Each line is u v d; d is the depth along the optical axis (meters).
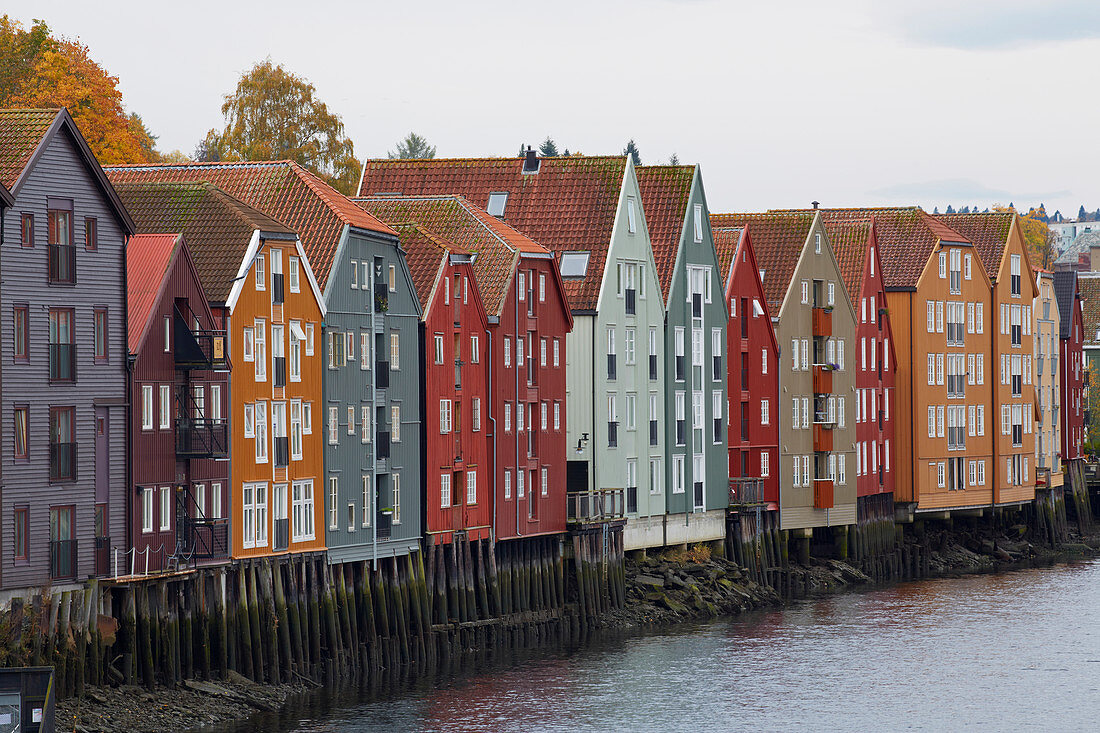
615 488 119.69
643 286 124.56
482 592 104.88
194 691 79.94
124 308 78.56
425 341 101.31
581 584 112.69
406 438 99.88
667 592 121.06
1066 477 196.25
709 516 131.75
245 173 98.81
